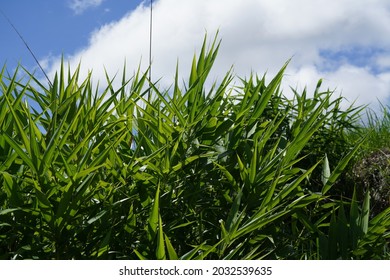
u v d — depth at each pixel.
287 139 3.09
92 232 2.16
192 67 2.72
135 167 2.24
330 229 2.44
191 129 2.49
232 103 2.91
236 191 2.46
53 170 1.95
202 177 2.54
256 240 2.35
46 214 1.91
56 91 2.46
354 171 3.49
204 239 2.51
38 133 2.05
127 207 2.28
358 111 3.49
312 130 2.41
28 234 1.99
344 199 3.36
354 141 3.88
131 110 2.66
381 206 3.34
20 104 2.33
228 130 2.56
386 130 4.05
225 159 2.64
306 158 3.31
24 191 1.96
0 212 1.86
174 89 2.78
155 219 2.00
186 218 2.49
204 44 2.71
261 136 2.83
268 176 2.41
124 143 2.56
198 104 2.64
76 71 2.47
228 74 2.57
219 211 2.56
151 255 2.08
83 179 2.04
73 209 1.95
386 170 3.41
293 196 2.45
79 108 2.07
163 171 2.29
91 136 2.18
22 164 2.08
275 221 2.45
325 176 2.73
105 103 2.34
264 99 2.62
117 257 2.12
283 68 2.56
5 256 1.97
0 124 2.01
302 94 3.23
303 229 2.77
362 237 2.43
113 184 2.18
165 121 2.64
